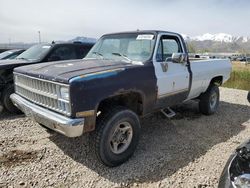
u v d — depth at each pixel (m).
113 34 5.34
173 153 4.44
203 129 5.67
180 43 5.31
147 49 4.68
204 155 4.38
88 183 3.52
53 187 3.41
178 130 5.57
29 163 4.00
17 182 3.50
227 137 5.23
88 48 8.33
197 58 7.66
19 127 5.53
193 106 7.54
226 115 6.82
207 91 6.53
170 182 3.57
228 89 11.34
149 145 4.75
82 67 3.94
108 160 3.84
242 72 15.91
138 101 4.37
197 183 3.55
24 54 7.94
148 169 3.89
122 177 3.67
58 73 3.67
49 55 7.40
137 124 4.14
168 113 5.41
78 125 3.37
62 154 4.32
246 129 5.75
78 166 3.95
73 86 3.33
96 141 3.73
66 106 3.44
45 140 4.86
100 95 3.57
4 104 6.38
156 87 4.51
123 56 4.79
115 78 3.77
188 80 5.42
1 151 4.38
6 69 6.39
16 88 4.86
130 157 4.20
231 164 2.62
